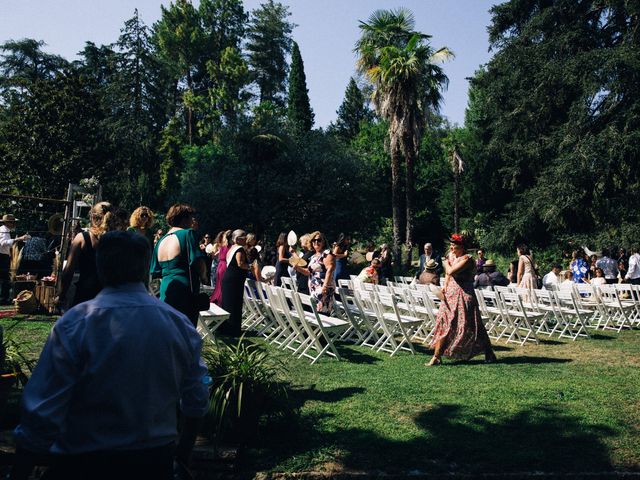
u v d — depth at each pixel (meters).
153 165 43.09
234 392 3.93
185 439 2.09
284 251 10.25
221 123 44.16
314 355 7.55
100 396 1.81
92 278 4.41
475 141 41.56
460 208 46.56
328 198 32.06
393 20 25.88
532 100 28.64
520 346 8.79
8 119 35.38
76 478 1.81
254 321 9.65
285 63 55.41
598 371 6.73
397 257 25.47
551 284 12.40
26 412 1.72
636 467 3.83
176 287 4.77
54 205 23.42
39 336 7.79
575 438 4.37
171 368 1.96
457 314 7.11
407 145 24.97
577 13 29.08
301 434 4.36
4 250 11.00
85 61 47.91
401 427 4.57
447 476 3.65
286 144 33.19
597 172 24.72
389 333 7.91
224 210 31.00
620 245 24.78
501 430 4.54
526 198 29.11
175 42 49.03
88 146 28.39
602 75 25.20
